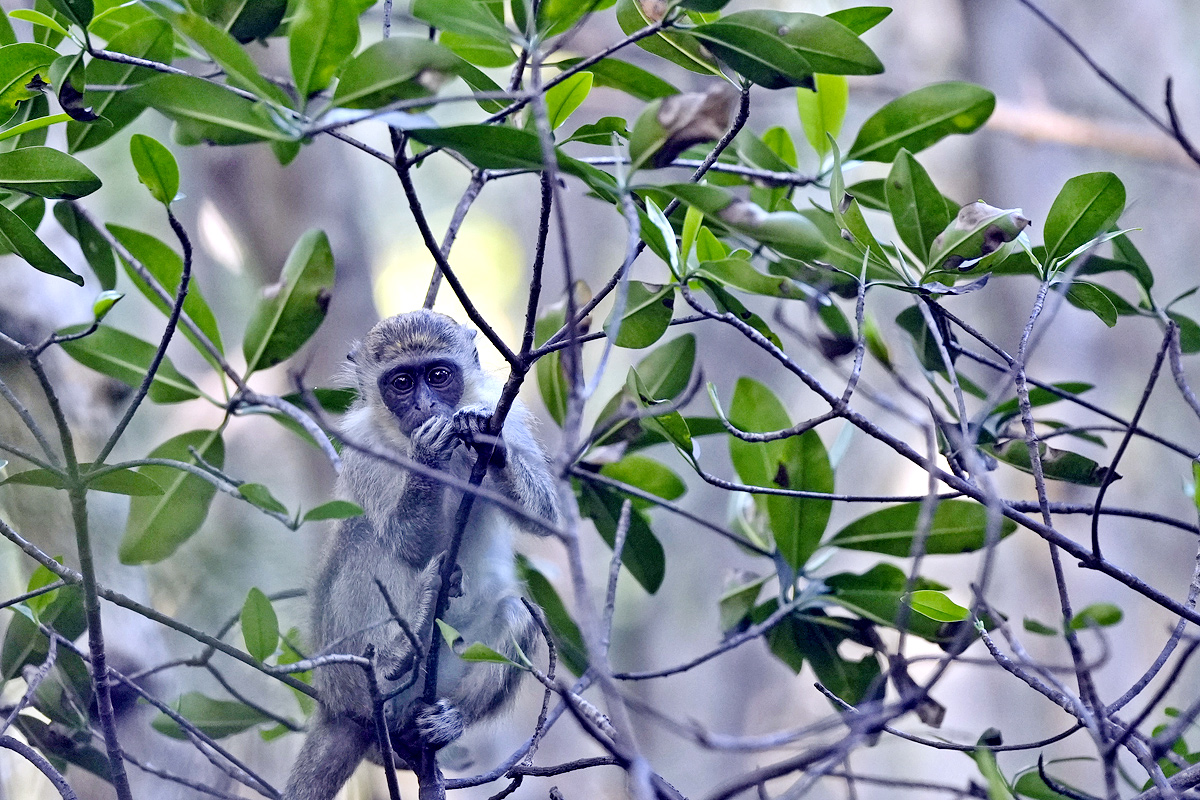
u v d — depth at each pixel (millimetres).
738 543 9469
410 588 10430
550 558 24031
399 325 11695
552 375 9828
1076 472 8320
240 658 7336
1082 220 7652
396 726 9891
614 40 18562
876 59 6934
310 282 9562
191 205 23031
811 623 9414
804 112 9477
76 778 11320
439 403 11242
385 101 6191
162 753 11406
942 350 7383
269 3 7617
